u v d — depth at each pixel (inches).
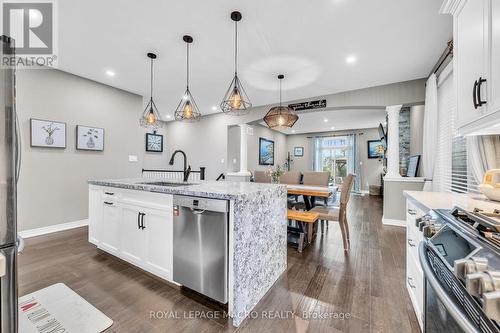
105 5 79.7
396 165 152.6
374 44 104.2
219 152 241.3
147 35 98.5
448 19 86.2
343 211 109.3
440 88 122.3
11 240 30.8
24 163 121.3
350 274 83.6
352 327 56.4
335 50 109.7
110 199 92.7
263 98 184.4
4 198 30.3
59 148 134.1
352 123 295.0
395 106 149.6
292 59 119.0
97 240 99.3
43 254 99.5
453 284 26.9
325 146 368.2
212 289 62.5
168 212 72.5
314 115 249.1
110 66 128.6
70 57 118.2
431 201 56.6
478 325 21.6
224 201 59.4
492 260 23.3
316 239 123.4
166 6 80.4
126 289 72.7
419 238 56.2
